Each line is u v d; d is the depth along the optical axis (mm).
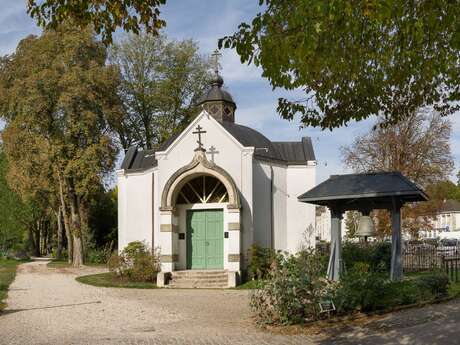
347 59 9305
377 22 7703
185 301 18391
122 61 43656
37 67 35375
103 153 35750
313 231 26750
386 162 38281
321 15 7082
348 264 22672
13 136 35562
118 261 26312
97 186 36250
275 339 11234
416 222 38562
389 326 11680
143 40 43438
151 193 28500
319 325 12312
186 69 44031
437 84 12172
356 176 17812
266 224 26750
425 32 9141
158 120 44094
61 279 27406
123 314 15445
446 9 7742
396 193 16125
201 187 25984
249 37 8273
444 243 53562
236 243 23984
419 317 12422
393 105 12812
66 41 35250
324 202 18266
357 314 13023
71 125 34562
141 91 43656
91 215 51344
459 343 9906
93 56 36719
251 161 25531
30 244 62781
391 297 13820
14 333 12492
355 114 12750
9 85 37656
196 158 24531
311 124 12984
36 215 55625
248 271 24516
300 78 10328
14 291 21750
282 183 27781
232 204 24125
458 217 87688
